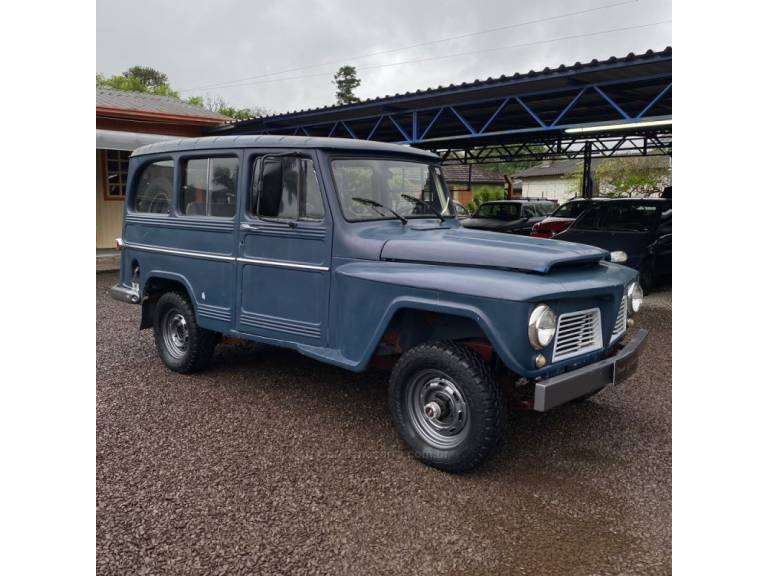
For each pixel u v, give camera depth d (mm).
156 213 5750
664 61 9781
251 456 3908
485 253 3703
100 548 2871
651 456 4012
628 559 2879
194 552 2867
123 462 3795
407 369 3777
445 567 2805
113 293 6273
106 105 15695
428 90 12734
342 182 4332
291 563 2803
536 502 3398
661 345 7016
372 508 3297
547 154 21703
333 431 4332
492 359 3814
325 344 4316
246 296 4805
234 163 4852
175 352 5719
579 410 4867
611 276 3953
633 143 22609
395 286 3770
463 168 39625
